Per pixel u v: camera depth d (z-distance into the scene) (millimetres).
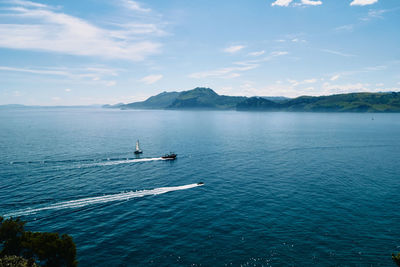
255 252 46844
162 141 179250
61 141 172500
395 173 96812
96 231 53969
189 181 88375
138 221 58625
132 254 46188
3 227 39156
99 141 175625
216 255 46062
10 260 34438
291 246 48625
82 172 98562
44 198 71125
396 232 53281
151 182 86750
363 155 132625
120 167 107312
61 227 55625
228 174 97125
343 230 54156
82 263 43562
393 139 188125
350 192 76188
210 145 162750
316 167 107125
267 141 180250
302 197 72500
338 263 43969
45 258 36719
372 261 44500
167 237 51812
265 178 91375
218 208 65562
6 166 104688
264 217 60188
